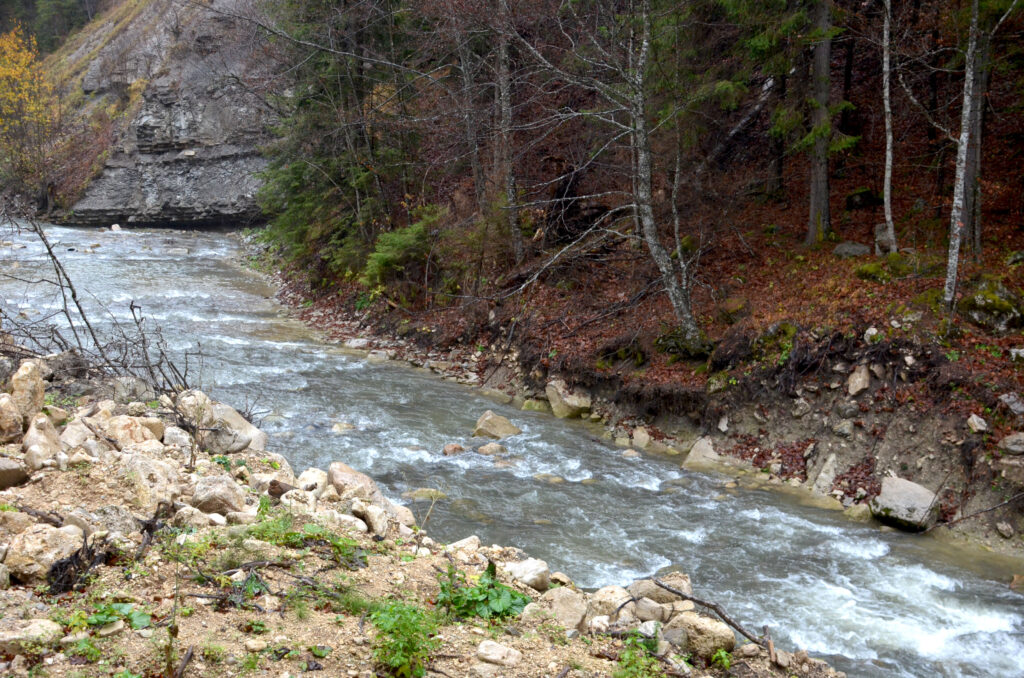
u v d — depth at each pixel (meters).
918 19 16.95
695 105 16.83
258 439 10.27
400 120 23.72
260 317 23.67
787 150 18.25
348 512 7.45
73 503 5.96
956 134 17.12
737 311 15.22
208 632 4.59
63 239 39.69
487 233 20.78
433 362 18.75
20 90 52.91
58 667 3.96
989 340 11.82
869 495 11.23
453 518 9.86
